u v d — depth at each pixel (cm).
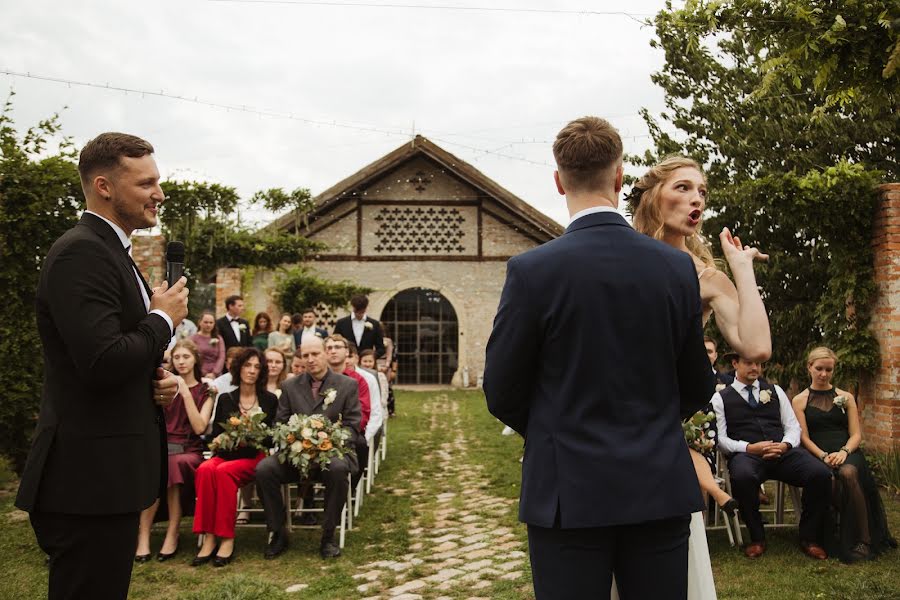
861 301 711
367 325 1080
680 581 188
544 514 186
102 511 222
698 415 484
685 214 262
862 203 699
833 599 409
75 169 766
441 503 661
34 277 747
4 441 741
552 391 192
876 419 707
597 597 184
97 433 224
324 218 1952
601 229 197
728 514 521
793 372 905
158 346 231
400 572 476
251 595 427
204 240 1573
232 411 566
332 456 532
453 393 1809
